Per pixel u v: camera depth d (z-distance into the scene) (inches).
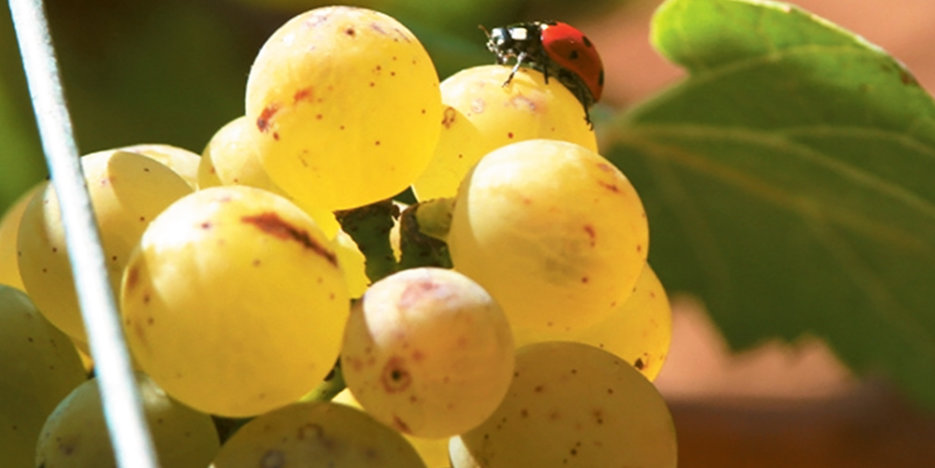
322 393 6.2
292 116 6.1
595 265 5.9
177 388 5.7
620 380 6.2
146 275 5.6
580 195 6.0
